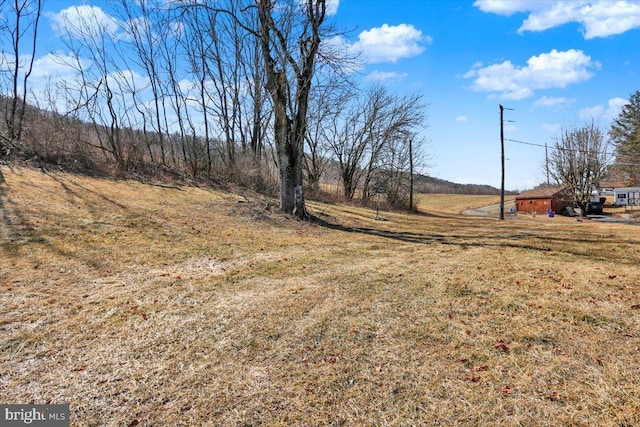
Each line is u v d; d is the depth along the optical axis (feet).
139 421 7.73
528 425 7.41
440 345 10.85
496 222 67.05
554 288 15.79
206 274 18.20
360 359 10.15
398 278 18.02
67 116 46.06
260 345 10.98
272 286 16.65
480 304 14.06
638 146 138.21
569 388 8.54
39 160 38.93
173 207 33.40
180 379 9.24
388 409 8.05
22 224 22.07
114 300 14.21
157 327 12.11
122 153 46.26
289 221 36.58
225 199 41.60
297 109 38.73
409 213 90.94
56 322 12.17
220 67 59.41
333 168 98.48
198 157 56.59
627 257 22.43
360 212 62.39
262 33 36.76
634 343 10.56
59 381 9.10
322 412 7.99
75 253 19.13
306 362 10.02
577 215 105.60
